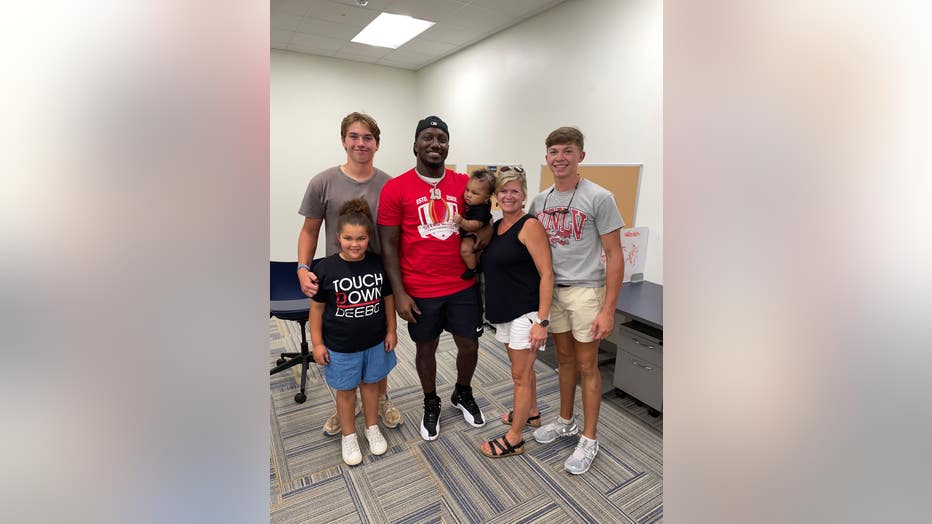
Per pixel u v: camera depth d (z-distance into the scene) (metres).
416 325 1.91
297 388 2.53
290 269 2.59
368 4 3.38
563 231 1.67
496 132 4.20
